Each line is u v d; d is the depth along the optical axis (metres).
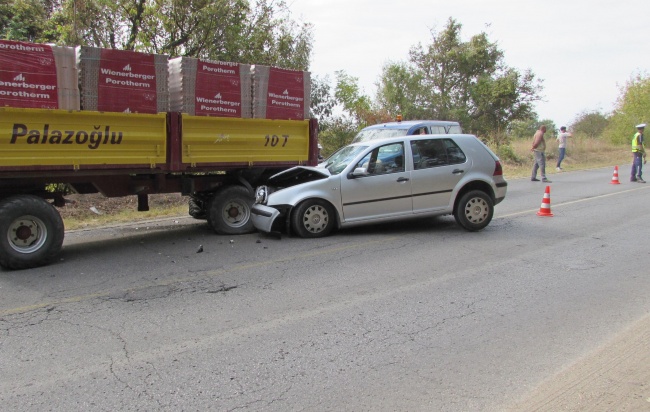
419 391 3.48
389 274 6.26
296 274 6.30
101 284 5.99
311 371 3.78
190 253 7.51
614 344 4.16
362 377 3.68
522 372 3.72
